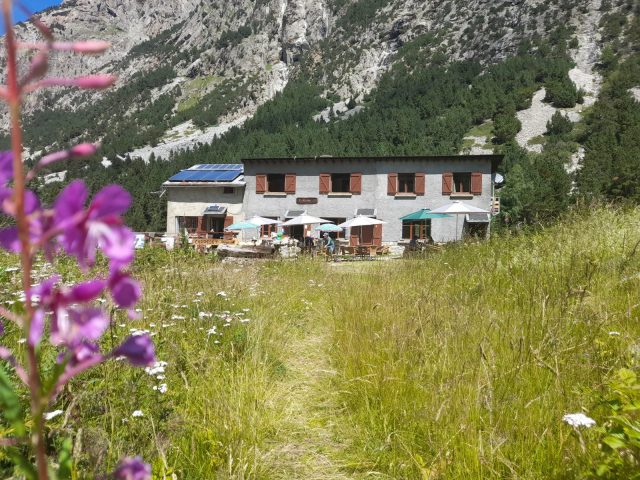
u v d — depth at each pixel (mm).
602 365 3258
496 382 3398
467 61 164375
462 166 29922
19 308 646
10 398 697
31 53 558
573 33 151875
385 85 163750
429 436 3023
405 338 4363
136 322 4387
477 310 4961
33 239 581
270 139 113625
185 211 33062
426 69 169875
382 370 3951
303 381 4625
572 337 3879
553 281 5957
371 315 5770
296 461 3189
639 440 1969
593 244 7516
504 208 56781
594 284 5504
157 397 3096
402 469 2980
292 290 9172
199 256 11078
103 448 2156
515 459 2676
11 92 558
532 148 95125
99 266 5535
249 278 9250
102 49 567
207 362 4254
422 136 102500
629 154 60438
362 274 11461
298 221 26859
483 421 3006
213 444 2971
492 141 98750
